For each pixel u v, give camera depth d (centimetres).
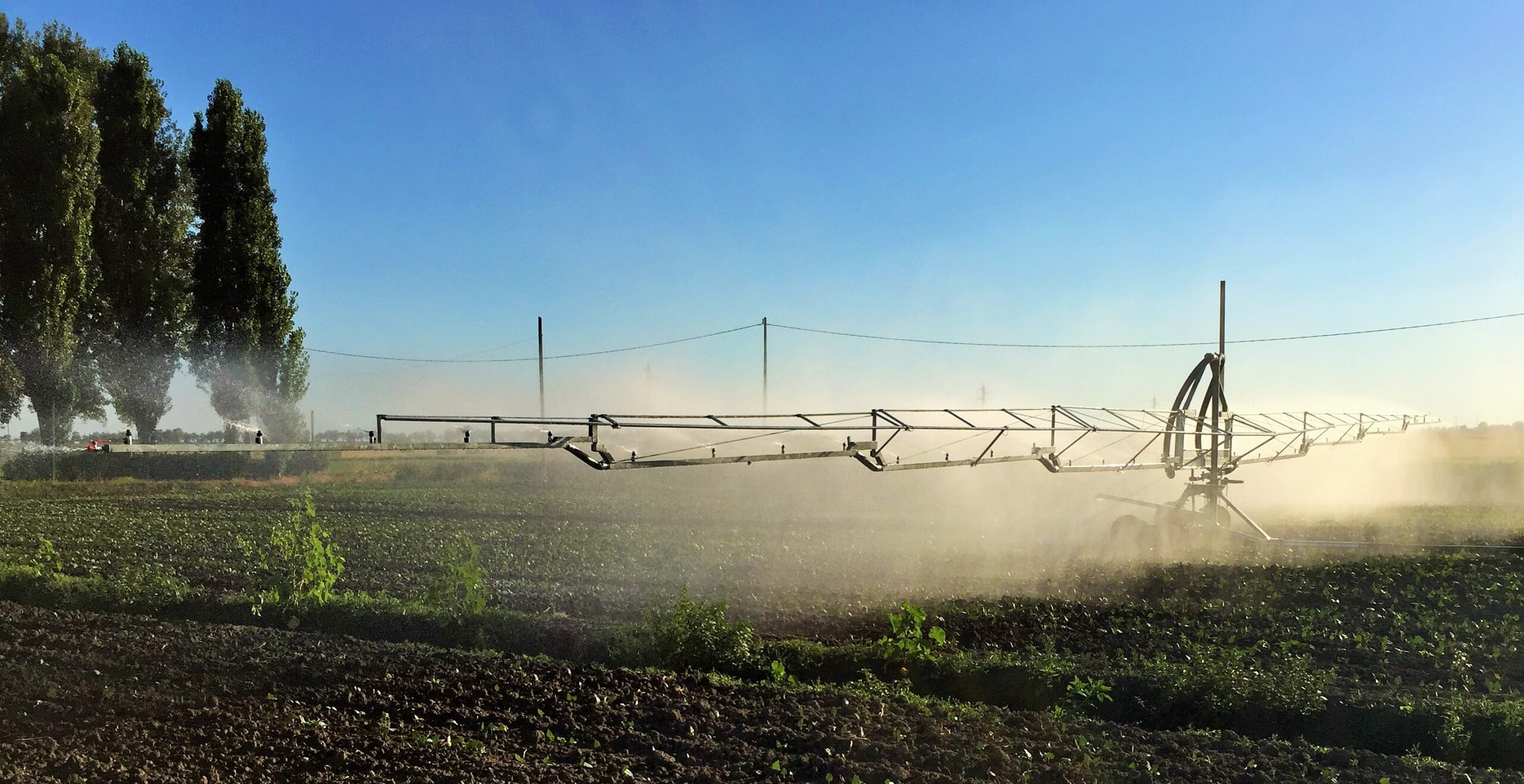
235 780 814
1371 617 1508
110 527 2877
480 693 1097
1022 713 1023
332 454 4994
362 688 1117
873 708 1034
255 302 4491
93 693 1081
